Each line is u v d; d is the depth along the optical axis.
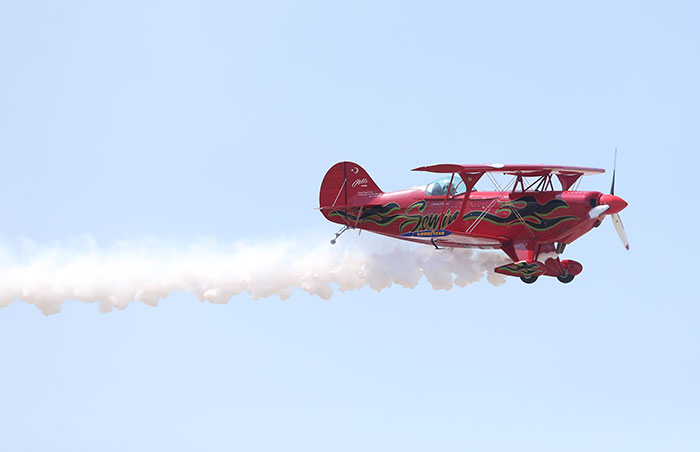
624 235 96.62
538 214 92.69
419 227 98.69
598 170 91.94
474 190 96.38
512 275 92.00
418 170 88.75
